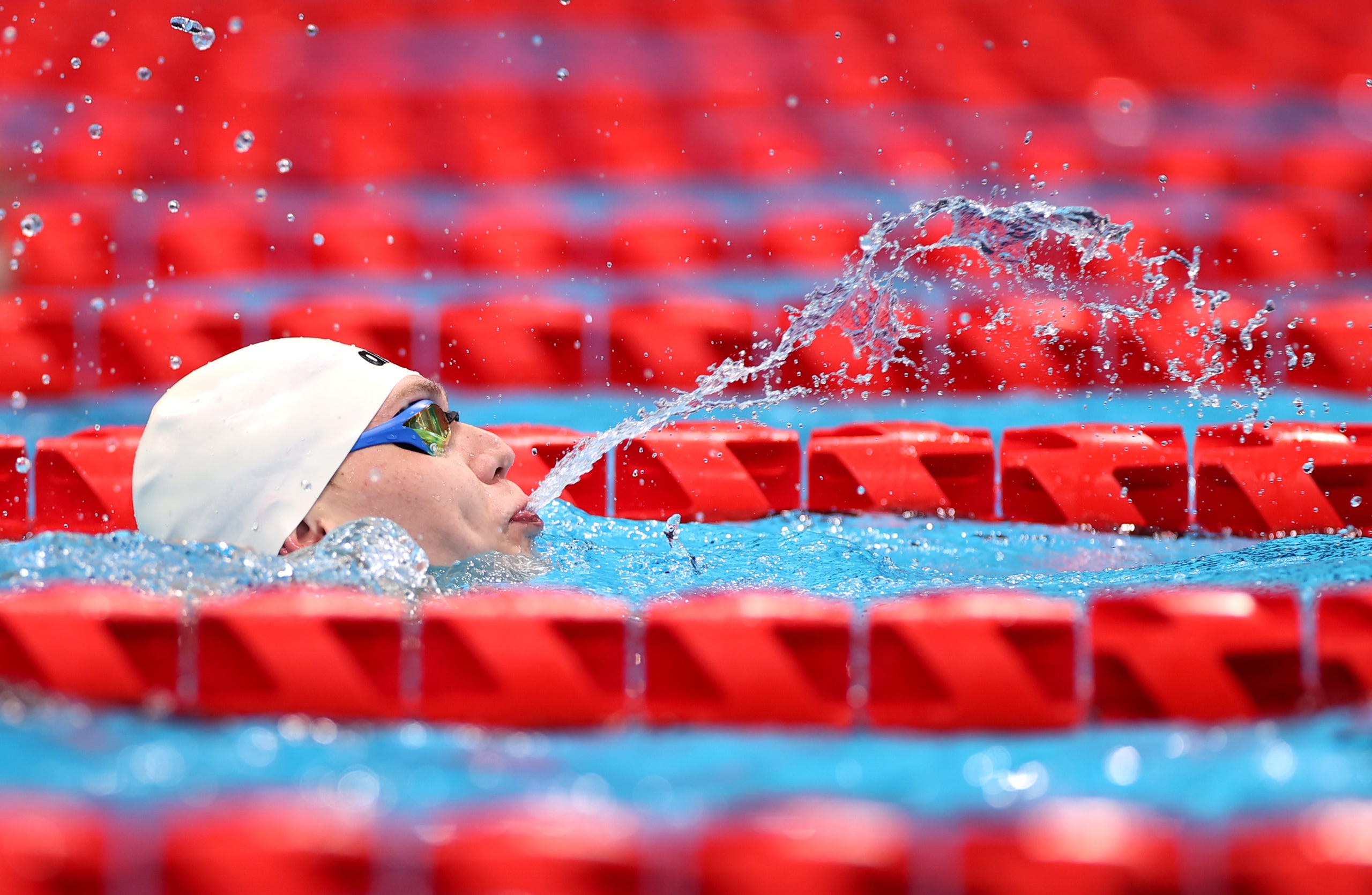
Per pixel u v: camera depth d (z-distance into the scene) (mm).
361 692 6461
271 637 6457
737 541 9688
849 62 25375
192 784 5578
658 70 24719
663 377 14469
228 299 15633
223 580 7148
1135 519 10703
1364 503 10438
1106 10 28344
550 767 5867
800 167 20234
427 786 5613
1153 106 23203
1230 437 10961
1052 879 4949
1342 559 8664
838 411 13539
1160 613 6543
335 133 20984
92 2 27156
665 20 28125
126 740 6047
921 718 6414
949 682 6391
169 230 16953
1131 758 5902
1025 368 14125
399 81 23500
